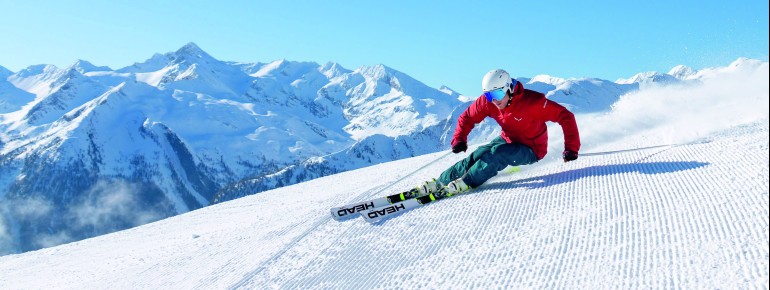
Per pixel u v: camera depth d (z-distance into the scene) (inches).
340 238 176.9
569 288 105.0
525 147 212.2
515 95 206.1
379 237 167.8
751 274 92.6
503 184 207.3
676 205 137.5
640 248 115.1
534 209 161.6
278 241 192.9
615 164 204.8
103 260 272.5
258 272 163.0
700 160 180.7
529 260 122.7
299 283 146.0
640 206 142.9
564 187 183.0
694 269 100.2
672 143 234.5
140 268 220.7
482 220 160.9
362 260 151.2
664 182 162.2
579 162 225.1
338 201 254.2
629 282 101.3
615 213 142.0
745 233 109.1
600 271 108.6
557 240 131.0
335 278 142.7
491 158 204.1
